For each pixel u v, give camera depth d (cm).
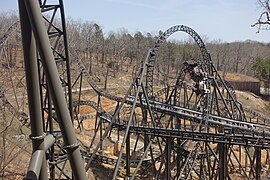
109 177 3047
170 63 9938
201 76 3272
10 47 4653
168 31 3478
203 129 2841
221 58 11712
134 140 4434
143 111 3416
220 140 2323
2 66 3875
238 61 11975
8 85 3841
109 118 3472
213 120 3014
